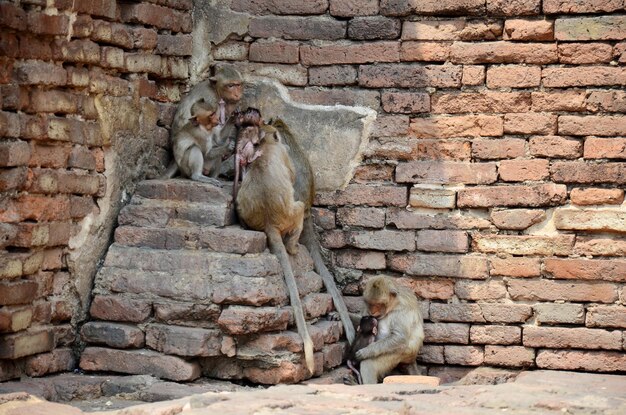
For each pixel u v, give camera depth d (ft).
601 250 37.22
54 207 33.47
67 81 33.68
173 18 39.40
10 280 31.89
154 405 25.88
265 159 36.19
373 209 39.17
